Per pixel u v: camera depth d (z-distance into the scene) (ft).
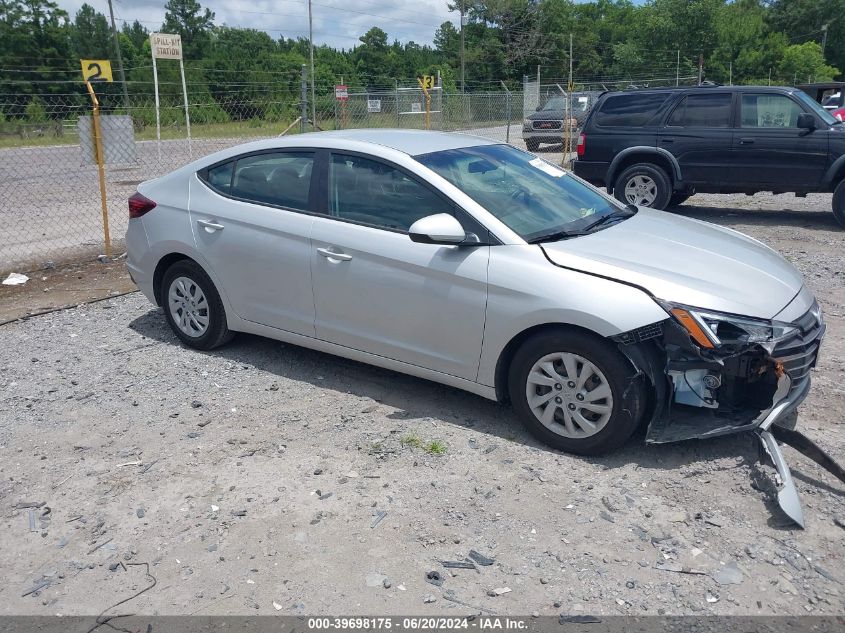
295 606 9.87
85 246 32.27
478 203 14.38
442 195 14.53
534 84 86.99
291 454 13.73
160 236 18.52
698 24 197.57
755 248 15.35
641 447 13.60
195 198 18.08
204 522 11.75
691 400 12.69
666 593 9.96
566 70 218.38
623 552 10.78
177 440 14.35
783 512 11.49
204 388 16.67
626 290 12.64
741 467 12.81
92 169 64.54
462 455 13.53
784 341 12.60
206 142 69.46
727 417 12.95
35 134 68.23
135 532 11.55
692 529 11.25
